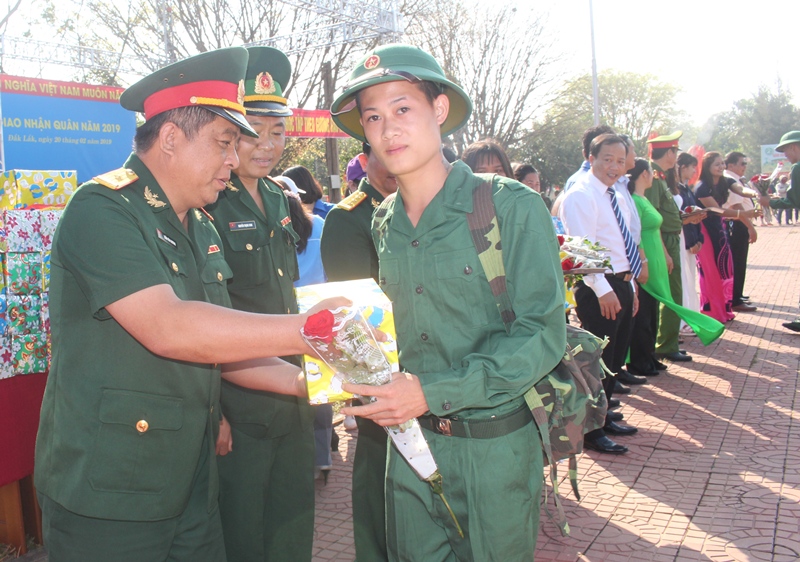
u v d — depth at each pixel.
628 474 3.92
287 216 2.80
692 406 5.09
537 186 5.06
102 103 9.72
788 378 5.71
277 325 1.58
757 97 56.66
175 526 1.88
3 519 3.20
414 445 1.77
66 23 14.84
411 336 1.86
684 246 7.17
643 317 5.74
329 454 3.97
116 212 1.70
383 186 2.75
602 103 44.06
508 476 1.78
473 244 1.76
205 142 1.82
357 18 13.33
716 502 3.53
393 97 1.76
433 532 1.90
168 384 1.79
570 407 1.92
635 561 2.98
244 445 2.50
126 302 1.60
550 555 3.05
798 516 3.34
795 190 7.61
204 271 2.05
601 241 4.61
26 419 3.12
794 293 9.78
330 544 3.26
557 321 1.68
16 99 8.82
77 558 1.75
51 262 1.79
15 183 3.19
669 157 6.50
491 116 23.80
